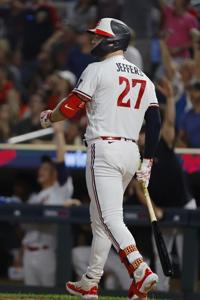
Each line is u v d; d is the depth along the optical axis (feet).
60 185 115.44
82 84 71.82
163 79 107.34
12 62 160.66
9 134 136.98
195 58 132.98
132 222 109.29
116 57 73.20
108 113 71.87
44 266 114.83
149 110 73.77
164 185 106.42
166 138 104.78
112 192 71.41
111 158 71.31
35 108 136.56
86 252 113.80
